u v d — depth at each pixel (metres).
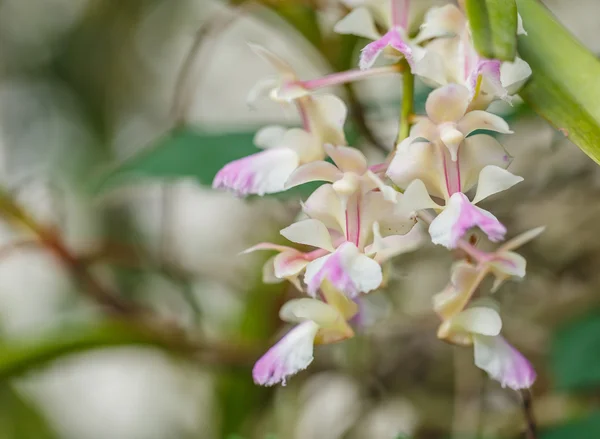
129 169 0.42
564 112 0.34
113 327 0.45
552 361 0.46
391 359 0.50
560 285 0.50
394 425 0.52
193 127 0.44
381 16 0.36
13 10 0.72
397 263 0.47
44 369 0.47
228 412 0.51
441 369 0.51
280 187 0.35
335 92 0.44
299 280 0.36
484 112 0.34
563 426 0.42
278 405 0.53
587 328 0.46
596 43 0.51
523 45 0.35
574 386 0.45
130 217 0.67
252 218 0.58
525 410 0.38
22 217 0.46
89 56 0.72
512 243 0.35
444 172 0.34
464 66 0.35
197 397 0.61
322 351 0.49
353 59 0.43
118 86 0.73
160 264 0.50
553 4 0.51
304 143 0.35
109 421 0.74
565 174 0.46
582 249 0.49
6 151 0.72
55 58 0.73
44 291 0.71
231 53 0.67
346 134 0.43
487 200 0.46
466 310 0.35
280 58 0.35
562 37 0.35
